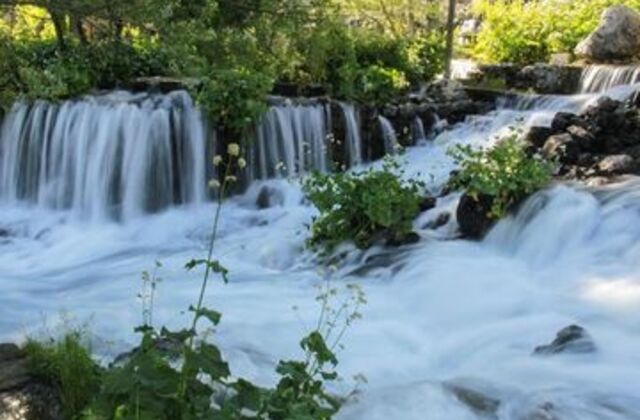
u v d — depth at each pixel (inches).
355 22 694.5
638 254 269.6
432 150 473.4
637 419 175.6
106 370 167.5
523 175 314.8
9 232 397.7
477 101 524.1
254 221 395.5
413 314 255.4
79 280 315.6
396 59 560.7
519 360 211.6
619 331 227.5
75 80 440.1
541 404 180.1
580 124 377.4
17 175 437.7
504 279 273.3
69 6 255.0
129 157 422.3
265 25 332.8
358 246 317.4
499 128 472.7
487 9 695.7
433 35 621.9
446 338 235.8
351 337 234.7
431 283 275.1
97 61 451.8
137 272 322.7
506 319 243.9
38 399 162.1
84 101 431.5
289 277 301.4
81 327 223.0
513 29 657.0
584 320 236.1
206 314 139.1
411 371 214.8
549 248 291.7
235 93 425.4
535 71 562.3
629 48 577.9
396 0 693.3
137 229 400.5
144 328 142.5
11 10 328.8
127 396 131.3
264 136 438.0
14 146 437.1
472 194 319.9
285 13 333.1
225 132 429.4
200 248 361.4
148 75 471.5
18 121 435.8
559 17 652.1
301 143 451.8
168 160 424.2
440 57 586.6
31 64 451.8
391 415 179.3
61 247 377.1
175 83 449.7
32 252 369.7
